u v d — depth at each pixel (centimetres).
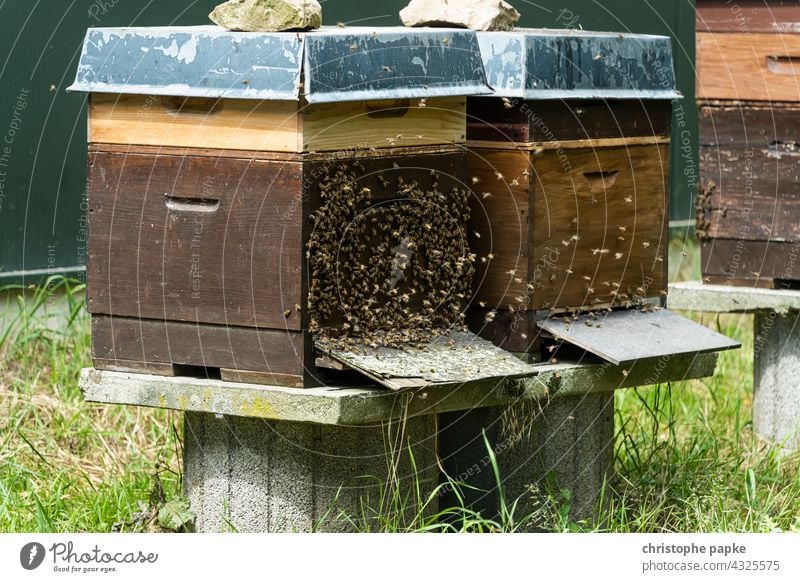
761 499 672
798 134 794
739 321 1073
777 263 810
